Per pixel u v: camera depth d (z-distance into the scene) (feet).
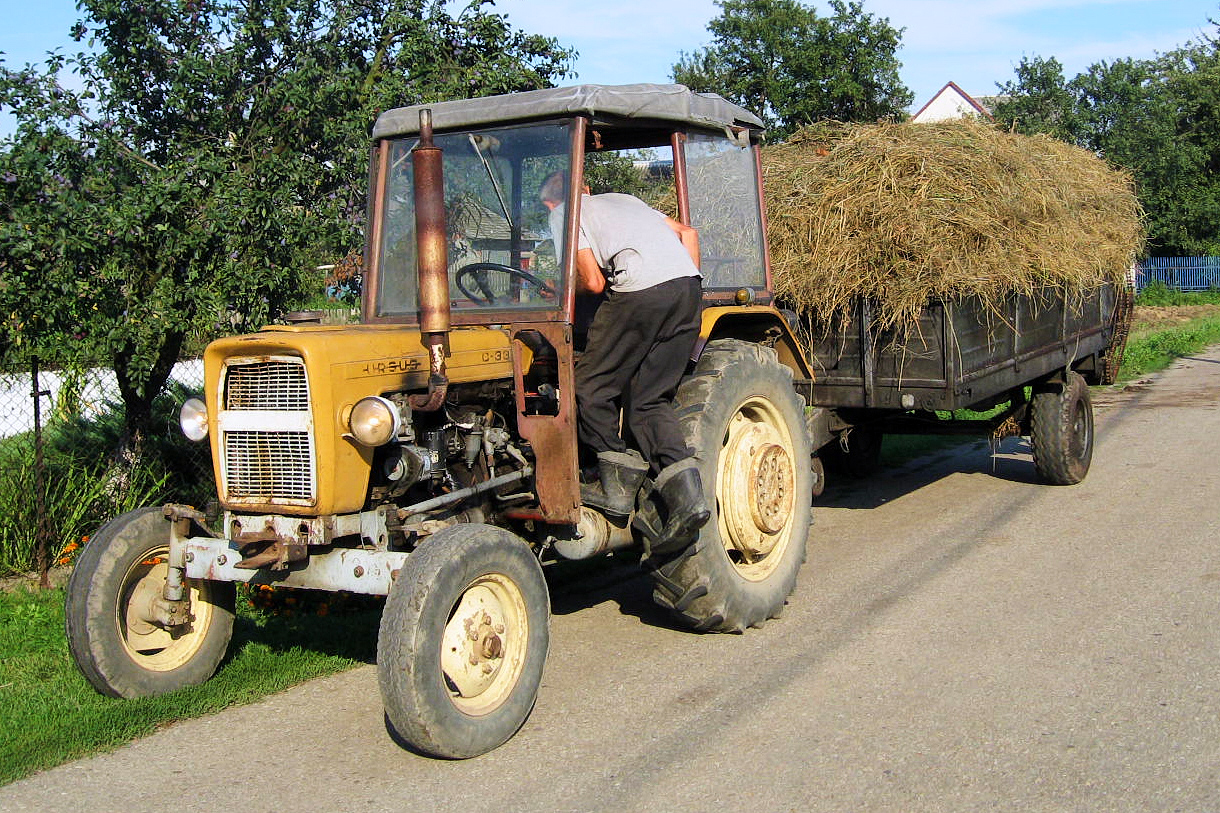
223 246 20.38
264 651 16.87
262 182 21.22
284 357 13.24
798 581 20.11
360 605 19.26
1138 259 31.96
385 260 16.67
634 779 12.46
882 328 21.67
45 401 24.30
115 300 20.36
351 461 13.39
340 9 23.84
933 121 25.27
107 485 22.66
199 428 14.21
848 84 91.81
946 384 21.17
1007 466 30.22
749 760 12.82
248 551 13.91
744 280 19.36
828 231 22.24
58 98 20.36
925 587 19.33
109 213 19.13
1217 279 114.83
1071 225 25.09
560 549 15.44
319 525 13.17
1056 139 29.12
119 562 14.61
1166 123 112.68
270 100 22.47
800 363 20.44
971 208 21.76
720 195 18.62
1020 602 18.21
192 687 15.31
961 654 15.93
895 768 12.45
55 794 12.50
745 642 16.97
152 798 12.37
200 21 22.81
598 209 15.23
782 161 24.63
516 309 15.29
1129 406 40.14
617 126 16.08
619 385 15.21
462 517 14.79
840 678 15.23
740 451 17.26
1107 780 11.97
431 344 13.10
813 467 23.56
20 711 14.66
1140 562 20.15
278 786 12.59
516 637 13.74
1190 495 25.30
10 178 19.04
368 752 13.47
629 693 15.05
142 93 22.24
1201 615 17.10
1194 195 115.44
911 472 30.04
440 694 12.49
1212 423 35.24
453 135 16.02
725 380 16.66
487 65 25.26
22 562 20.97
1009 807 11.48
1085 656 15.62
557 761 13.01
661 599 16.43
